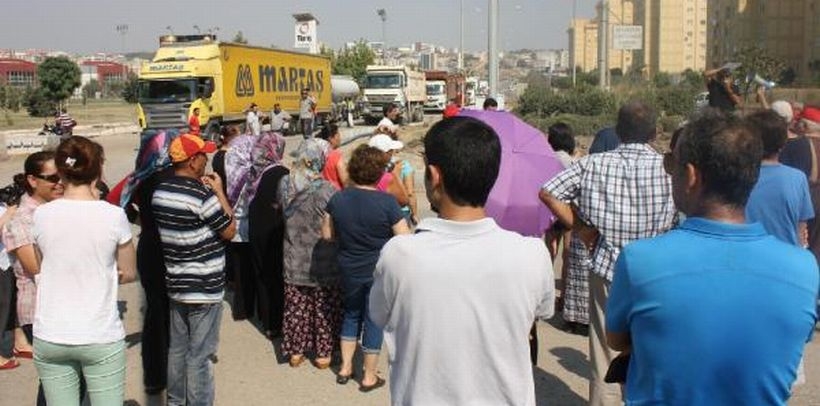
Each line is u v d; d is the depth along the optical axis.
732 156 2.19
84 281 3.74
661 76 61.38
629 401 2.30
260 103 34.84
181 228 4.56
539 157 5.22
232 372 6.02
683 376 2.13
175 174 4.70
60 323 3.70
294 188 5.99
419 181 15.12
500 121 5.38
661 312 2.15
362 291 5.55
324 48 73.81
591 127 32.47
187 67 29.69
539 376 5.88
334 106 45.97
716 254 2.16
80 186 3.85
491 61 17.33
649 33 99.12
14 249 5.00
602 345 4.36
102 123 46.91
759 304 2.11
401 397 2.47
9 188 5.83
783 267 2.15
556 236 7.58
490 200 5.07
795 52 83.44
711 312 2.11
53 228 3.75
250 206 6.71
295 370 6.08
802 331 2.15
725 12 91.38
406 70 44.34
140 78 29.97
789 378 2.15
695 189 2.27
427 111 59.12
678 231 2.27
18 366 6.24
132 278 3.99
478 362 2.40
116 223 3.82
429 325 2.39
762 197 4.62
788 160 6.36
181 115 29.59
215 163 7.30
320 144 6.23
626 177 4.12
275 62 36.44
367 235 5.40
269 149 6.71
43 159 4.96
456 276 2.39
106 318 3.79
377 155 5.41
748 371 2.10
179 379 4.83
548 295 2.56
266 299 6.76
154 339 5.39
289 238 6.05
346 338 5.77
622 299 2.27
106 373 3.83
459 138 2.44
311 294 6.11
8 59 128.38
